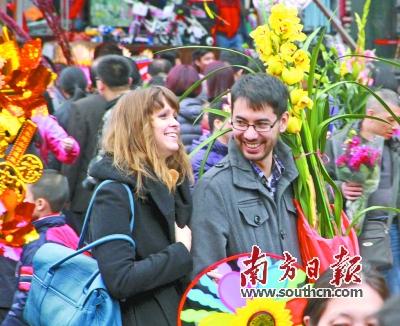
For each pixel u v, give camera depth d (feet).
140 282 23.11
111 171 23.59
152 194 23.62
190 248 24.35
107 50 49.83
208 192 24.67
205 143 25.70
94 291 23.04
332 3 59.62
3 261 30.40
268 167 25.02
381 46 60.75
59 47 58.03
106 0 66.03
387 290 19.27
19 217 23.11
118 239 23.17
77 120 39.55
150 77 50.55
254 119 24.38
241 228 24.58
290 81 26.16
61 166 39.04
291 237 25.22
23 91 22.86
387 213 32.04
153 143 23.84
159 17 66.28
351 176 30.45
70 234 29.55
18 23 60.03
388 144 32.45
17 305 27.73
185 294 23.40
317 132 26.22
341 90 37.17
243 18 65.87
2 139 22.93
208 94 40.32
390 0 60.59
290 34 26.13
